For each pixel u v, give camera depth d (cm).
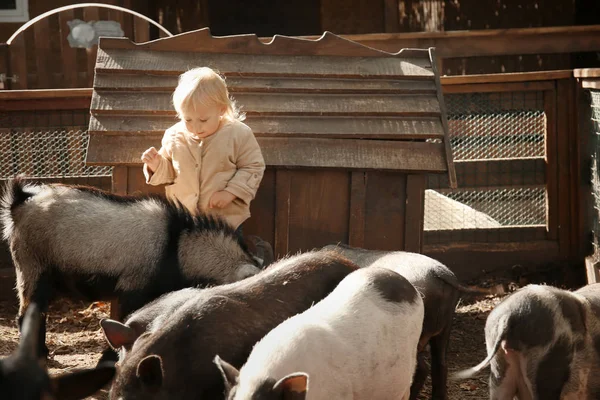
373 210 662
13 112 781
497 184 850
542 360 447
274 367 338
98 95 652
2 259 787
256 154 588
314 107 670
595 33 1091
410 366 416
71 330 707
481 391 580
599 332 466
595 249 824
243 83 677
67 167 798
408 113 677
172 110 646
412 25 1340
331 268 446
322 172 656
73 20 1063
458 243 842
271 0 1491
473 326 716
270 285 421
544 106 841
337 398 368
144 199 562
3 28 1240
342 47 709
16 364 236
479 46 1098
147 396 346
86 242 550
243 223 657
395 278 421
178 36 690
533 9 1326
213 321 385
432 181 845
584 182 840
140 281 545
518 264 846
